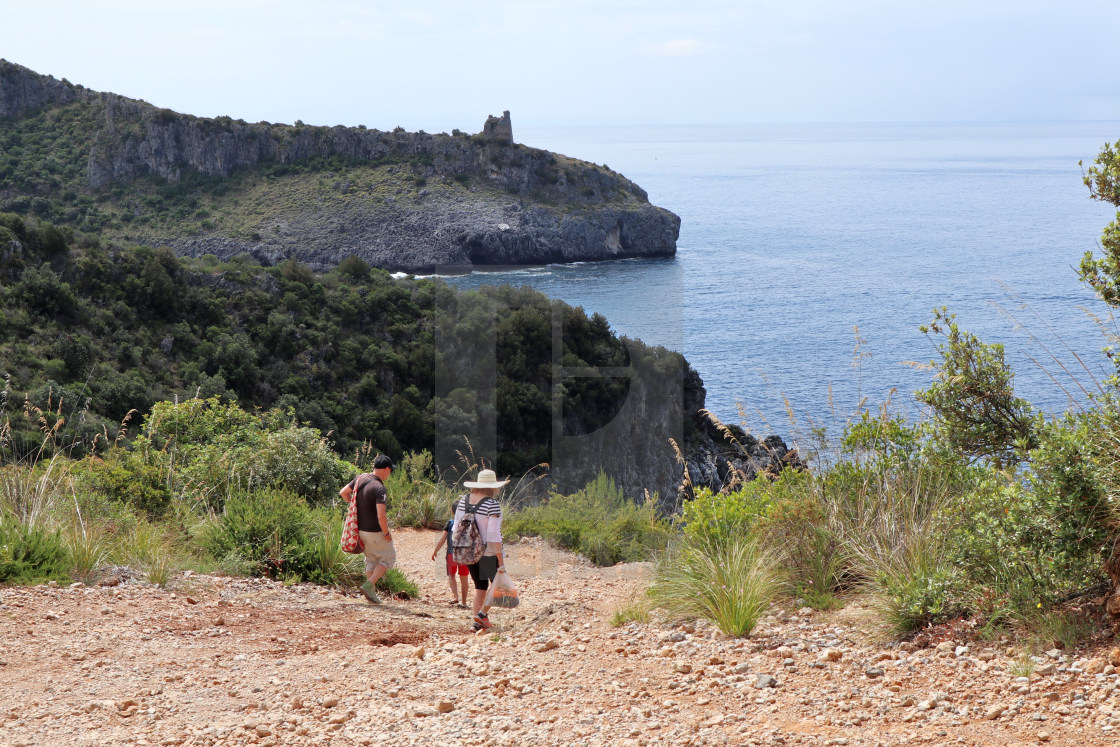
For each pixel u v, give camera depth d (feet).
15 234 146.82
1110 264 15.35
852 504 18.60
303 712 12.04
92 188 456.86
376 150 485.97
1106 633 11.68
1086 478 12.63
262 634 17.19
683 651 14.16
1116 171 15.21
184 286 160.25
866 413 20.04
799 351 271.08
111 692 13.02
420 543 34.12
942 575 14.23
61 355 130.41
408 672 13.97
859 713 10.51
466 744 10.37
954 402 19.11
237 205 458.09
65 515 24.39
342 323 159.12
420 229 437.58
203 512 30.37
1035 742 8.97
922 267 484.33
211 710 12.17
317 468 36.24
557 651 14.88
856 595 16.55
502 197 464.24
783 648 13.60
